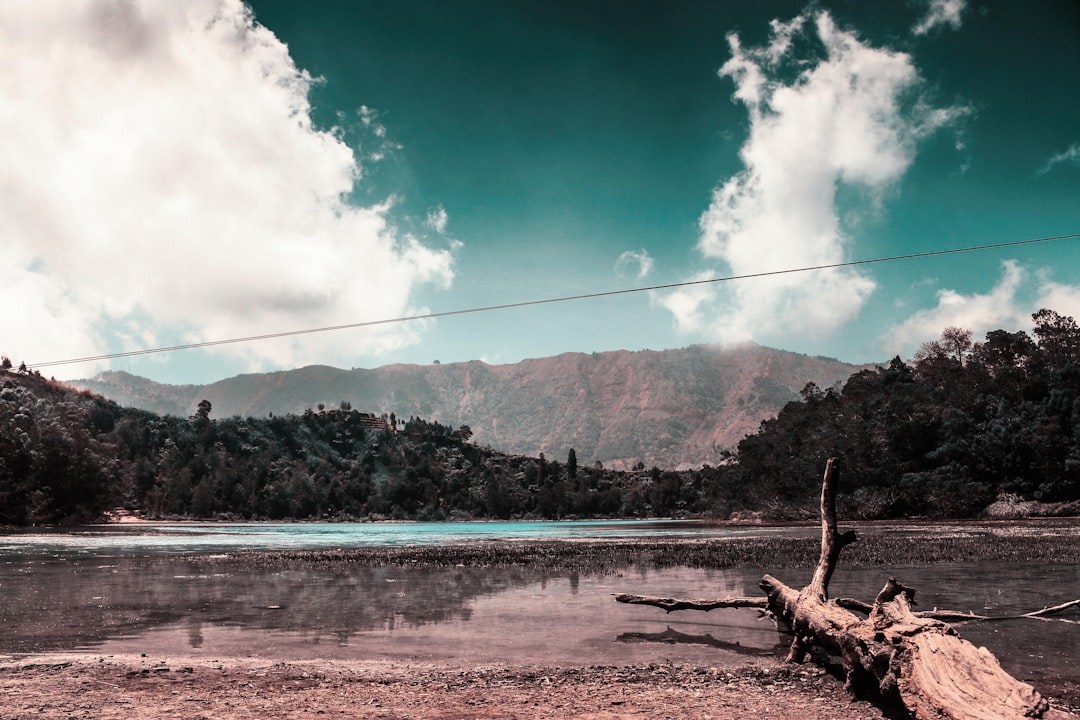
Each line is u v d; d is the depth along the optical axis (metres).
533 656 12.52
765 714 9.02
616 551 39.56
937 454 115.88
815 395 159.25
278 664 11.77
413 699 9.62
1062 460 105.50
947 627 9.55
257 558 36.69
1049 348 133.88
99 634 14.64
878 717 8.91
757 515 139.75
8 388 135.00
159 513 187.50
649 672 11.23
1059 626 14.50
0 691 9.82
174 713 8.87
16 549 47.41
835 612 11.48
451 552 40.59
